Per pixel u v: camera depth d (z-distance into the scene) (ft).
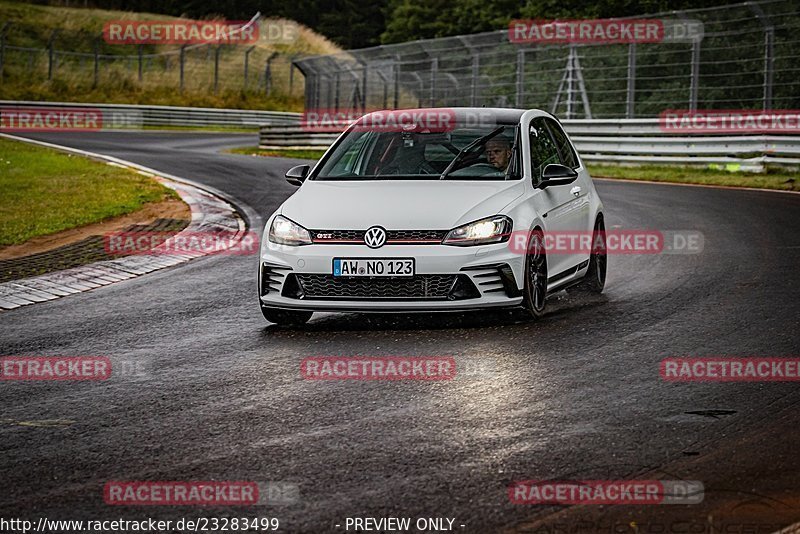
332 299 66.03
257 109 476.54
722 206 136.67
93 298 81.87
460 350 61.11
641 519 35.06
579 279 79.66
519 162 73.26
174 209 134.31
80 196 144.25
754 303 73.56
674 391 51.52
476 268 65.26
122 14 567.59
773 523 34.63
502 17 537.24
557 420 46.80
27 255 102.53
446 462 41.16
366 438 44.60
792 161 182.70
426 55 300.20
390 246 65.16
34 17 528.22
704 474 39.42
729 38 261.65
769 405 48.75
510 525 34.65
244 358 60.90
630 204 140.26
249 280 88.79
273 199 147.33
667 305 73.97
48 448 44.32
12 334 69.36
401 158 74.49
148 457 42.75
